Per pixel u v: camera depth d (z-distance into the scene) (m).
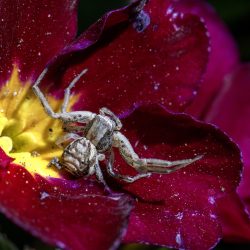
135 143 0.10
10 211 0.08
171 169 0.09
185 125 0.10
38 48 0.10
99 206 0.09
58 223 0.08
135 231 0.09
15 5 0.09
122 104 0.10
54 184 0.09
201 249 0.09
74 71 0.10
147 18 0.10
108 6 0.14
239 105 0.13
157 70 0.10
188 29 0.10
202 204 0.09
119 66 0.10
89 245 0.08
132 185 0.10
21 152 0.10
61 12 0.10
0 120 0.10
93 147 0.09
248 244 0.13
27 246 0.11
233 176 0.10
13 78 0.10
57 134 0.10
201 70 0.10
